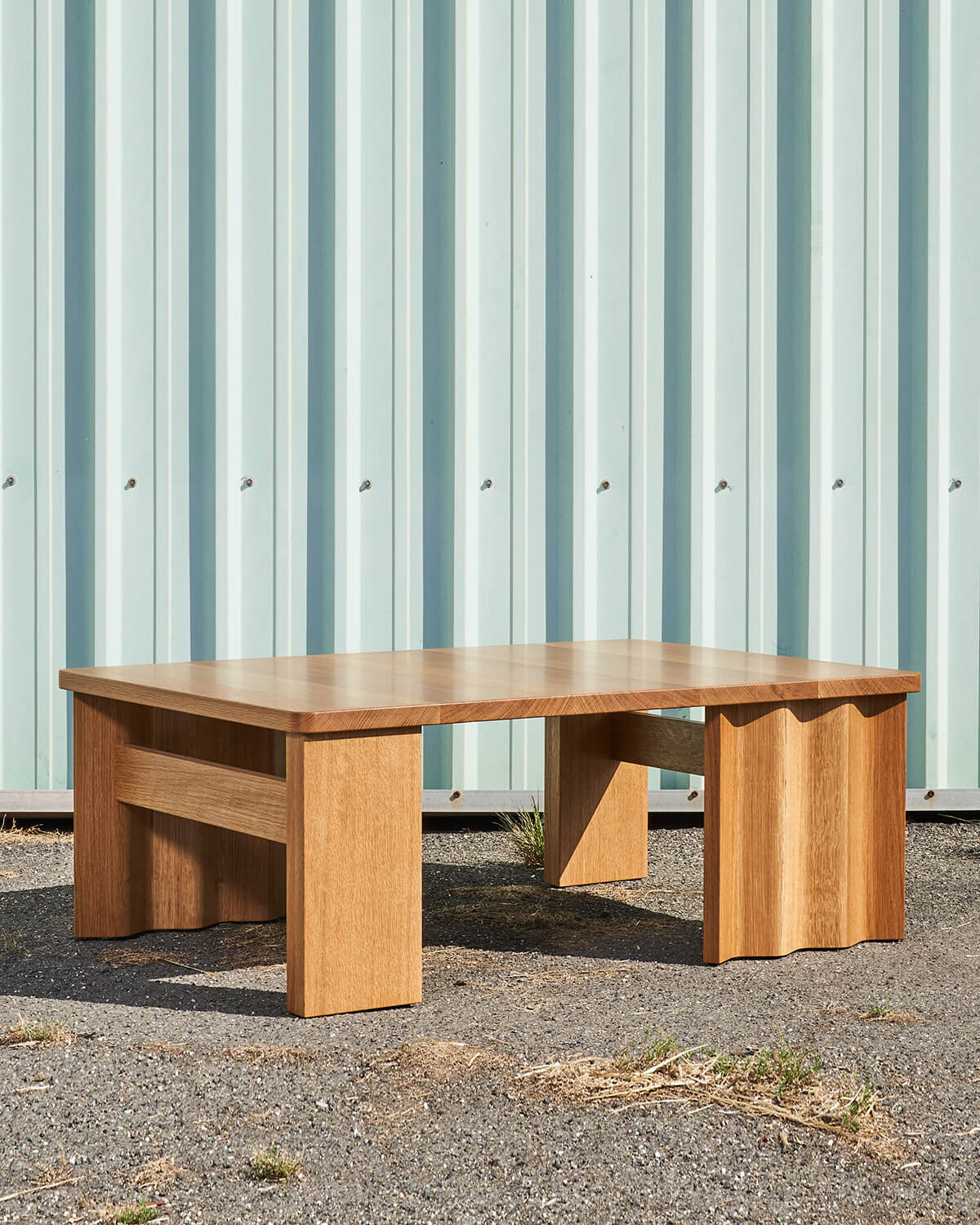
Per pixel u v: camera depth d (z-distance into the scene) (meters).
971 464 5.07
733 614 5.00
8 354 4.78
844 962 3.41
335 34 4.74
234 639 4.84
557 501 4.92
